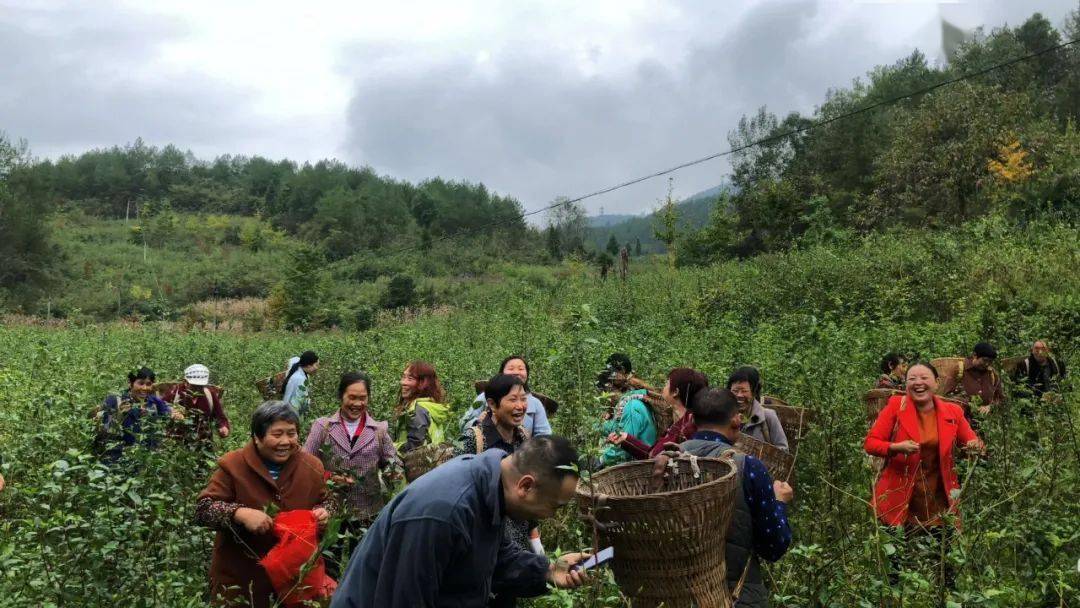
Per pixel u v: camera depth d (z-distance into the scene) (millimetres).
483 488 3002
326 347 16594
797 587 4578
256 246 107562
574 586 3414
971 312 15805
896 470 5660
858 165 54719
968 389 8703
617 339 11109
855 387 7656
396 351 14945
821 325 10734
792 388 7621
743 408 5934
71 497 4414
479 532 2996
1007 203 29906
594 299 26156
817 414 6422
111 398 6582
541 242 99625
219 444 7582
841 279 21344
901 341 11812
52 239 92062
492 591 3484
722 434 4344
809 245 35719
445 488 2955
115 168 156125
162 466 4941
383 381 9477
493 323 21078
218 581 4387
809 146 58969
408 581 2867
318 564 4203
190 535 4848
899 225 34375
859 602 4207
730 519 3680
